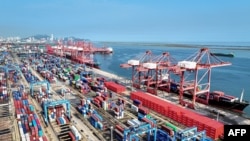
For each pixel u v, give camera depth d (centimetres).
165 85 9956
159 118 6500
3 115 6438
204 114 6988
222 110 7544
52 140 4947
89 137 5128
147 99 7419
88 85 10338
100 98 7750
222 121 6419
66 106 6425
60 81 11631
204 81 13500
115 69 18662
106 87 10250
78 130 5509
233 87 11950
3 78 11169
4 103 7531
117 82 11750
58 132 5369
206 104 8162
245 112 7869
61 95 8844
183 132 4397
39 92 8662
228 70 17700
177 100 8581
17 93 8275
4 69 13225
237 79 14025
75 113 6769
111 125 5856
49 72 12862
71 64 18300
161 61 10462
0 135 5181
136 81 12194
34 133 4875
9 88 9650
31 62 18238
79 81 10412
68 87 10306
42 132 5091
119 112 6378
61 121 5809
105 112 6925
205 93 8662
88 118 6350
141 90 10088
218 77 14750
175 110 6394
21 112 6234
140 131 4553
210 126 5209
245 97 10169
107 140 4991
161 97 8988
